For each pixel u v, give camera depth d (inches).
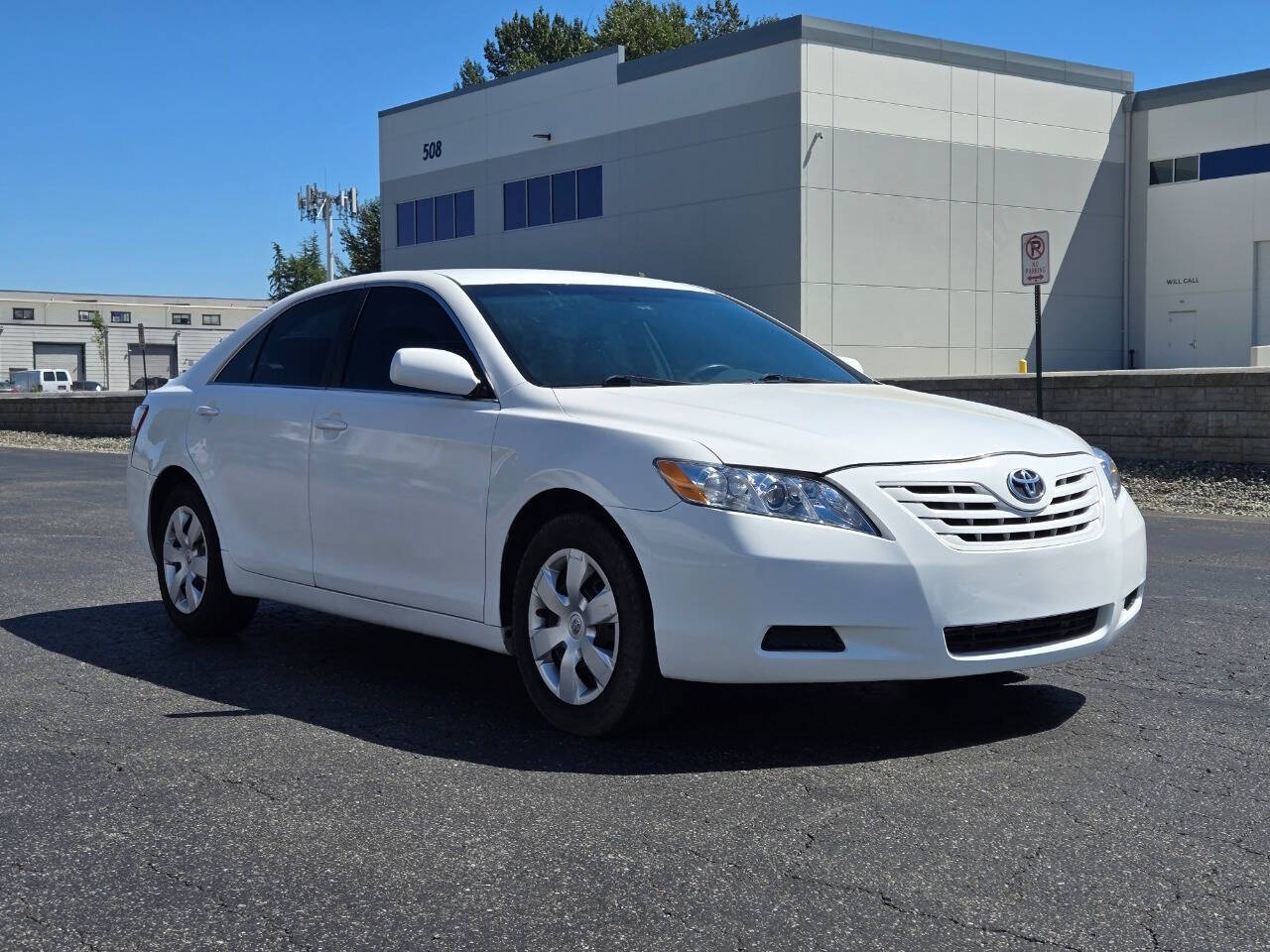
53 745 175.5
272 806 150.0
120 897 124.5
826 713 189.5
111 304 3563.0
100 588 307.4
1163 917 118.0
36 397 1237.1
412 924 117.7
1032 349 1517.0
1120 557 177.8
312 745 175.0
